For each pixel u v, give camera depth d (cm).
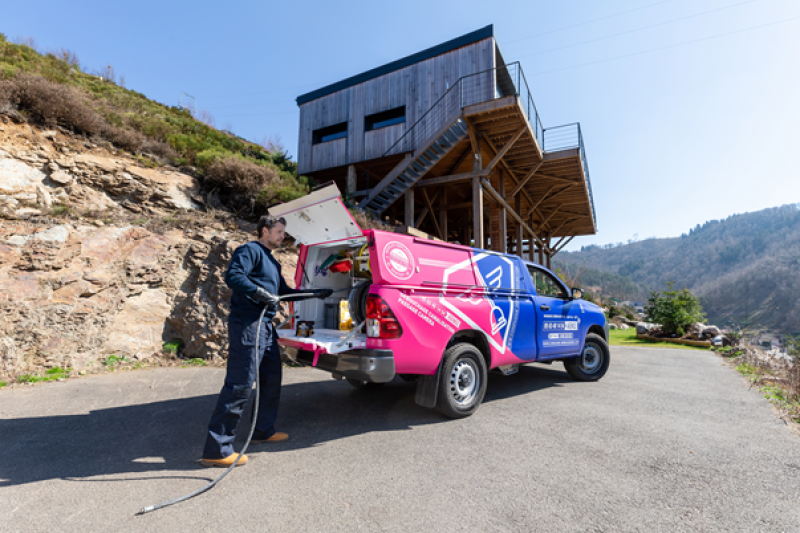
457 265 441
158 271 721
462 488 253
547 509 227
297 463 291
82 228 677
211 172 970
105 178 796
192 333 708
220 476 265
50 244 617
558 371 700
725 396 504
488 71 1280
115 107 1145
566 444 332
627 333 1514
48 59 1356
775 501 239
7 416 394
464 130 1238
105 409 420
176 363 673
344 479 265
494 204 1603
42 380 545
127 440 333
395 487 254
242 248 306
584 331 588
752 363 745
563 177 1675
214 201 966
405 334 367
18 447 315
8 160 692
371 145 1554
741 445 332
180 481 259
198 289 739
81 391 495
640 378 625
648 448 324
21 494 239
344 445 328
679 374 659
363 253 409
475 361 428
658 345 1114
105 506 226
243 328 298
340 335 420
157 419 389
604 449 322
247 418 395
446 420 399
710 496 245
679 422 394
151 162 931
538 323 520
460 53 1401
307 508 226
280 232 342
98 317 645
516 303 495
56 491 244
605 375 650
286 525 208
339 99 1669
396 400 476
